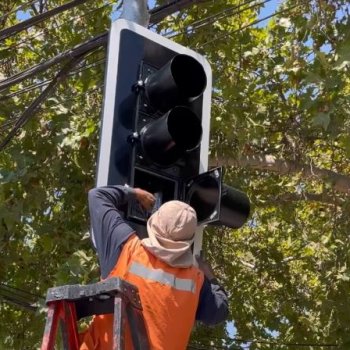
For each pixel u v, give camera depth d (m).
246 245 20.17
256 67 17.28
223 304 7.43
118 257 6.94
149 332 6.66
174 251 6.84
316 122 12.99
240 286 19.95
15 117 16.45
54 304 6.63
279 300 19.89
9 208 15.25
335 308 17.23
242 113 16.36
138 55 8.20
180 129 7.88
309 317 19.61
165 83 7.89
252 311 19.97
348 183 16.69
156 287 6.79
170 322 6.76
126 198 7.42
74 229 16.23
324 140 17.52
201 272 7.23
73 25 18.19
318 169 16.77
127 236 6.98
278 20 16.72
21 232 16.36
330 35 13.40
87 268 14.41
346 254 17.11
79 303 6.79
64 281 14.26
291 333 19.50
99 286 6.39
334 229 17.48
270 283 20.02
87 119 16.11
